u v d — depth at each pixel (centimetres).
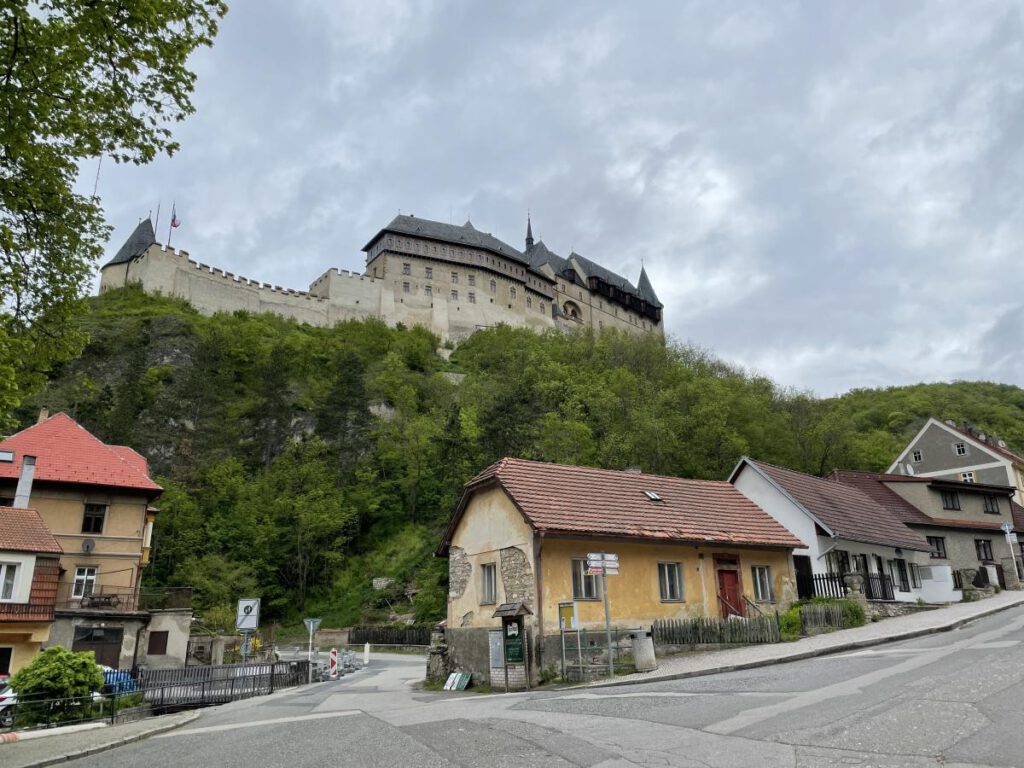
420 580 5719
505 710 1231
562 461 5131
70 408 7238
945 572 3316
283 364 8625
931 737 763
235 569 5650
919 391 9325
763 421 5875
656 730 920
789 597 2412
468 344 11181
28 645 2728
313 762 877
